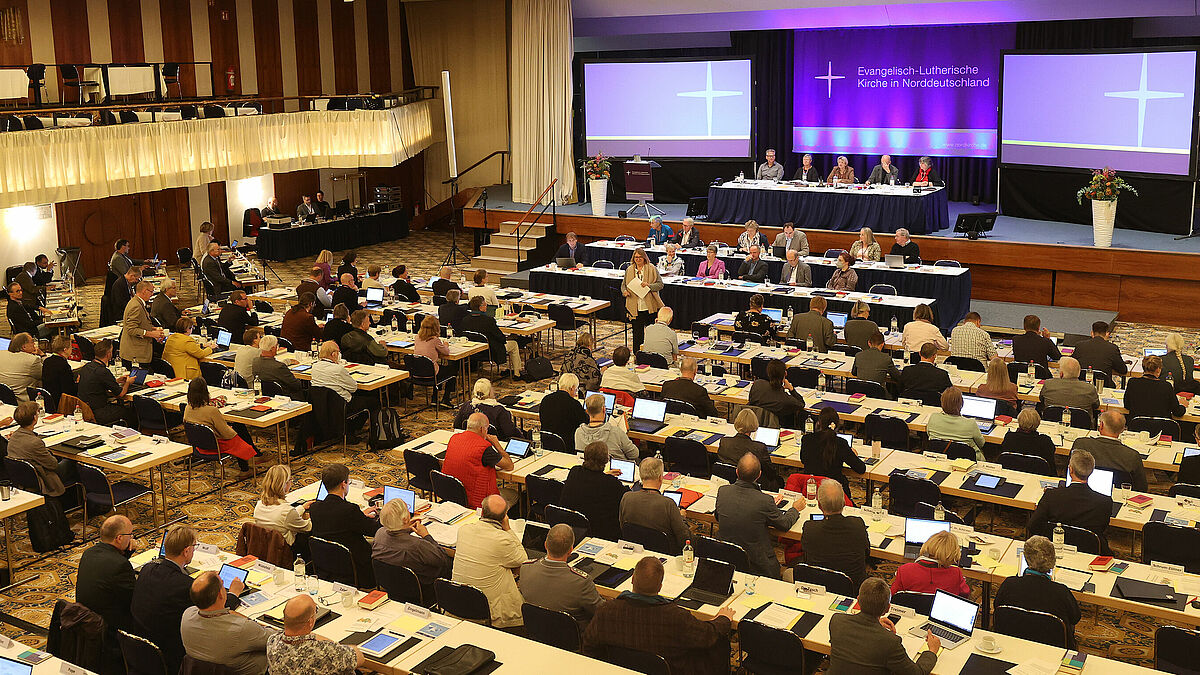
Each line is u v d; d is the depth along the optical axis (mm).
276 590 7367
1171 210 19984
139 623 6977
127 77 22188
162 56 25219
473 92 29234
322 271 18016
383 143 24984
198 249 21281
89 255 24141
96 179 19266
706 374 12797
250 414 11703
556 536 7059
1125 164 20250
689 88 24391
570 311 16391
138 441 10758
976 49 23688
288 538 8414
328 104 24812
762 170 22969
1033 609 6938
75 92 23078
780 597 7215
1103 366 12477
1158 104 19500
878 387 11789
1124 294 18641
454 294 15859
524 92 25953
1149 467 9656
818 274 18453
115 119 19781
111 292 17297
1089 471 8102
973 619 6582
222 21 26359
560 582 7008
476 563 7363
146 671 6602
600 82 25266
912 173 25219
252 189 27328
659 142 25047
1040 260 19078
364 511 8742
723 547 7816
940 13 22328
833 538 7719
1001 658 6316
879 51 24688
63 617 6641
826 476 9383
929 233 20812
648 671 6352
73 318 17422
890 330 14883
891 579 9211
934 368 11734
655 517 8086
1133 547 9406
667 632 6383
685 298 17750
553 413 10867
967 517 9484
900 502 9250
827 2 22609
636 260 16734
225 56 26531
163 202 25516
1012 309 18844
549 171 26062
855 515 8336
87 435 10906
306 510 8648
